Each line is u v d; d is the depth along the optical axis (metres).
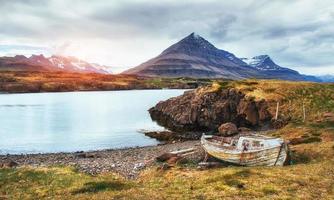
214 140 59.16
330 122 70.62
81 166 54.62
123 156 64.38
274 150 46.81
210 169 45.91
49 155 71.12
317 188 31.17
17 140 93.12
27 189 35.38
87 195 31.31
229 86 109.56
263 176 35.88
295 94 96.12
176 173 43.66
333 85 100.81
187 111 112.69
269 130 84.94
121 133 104.19
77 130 110.12
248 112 95.69
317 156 47.81
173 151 62.91
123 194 30.70
